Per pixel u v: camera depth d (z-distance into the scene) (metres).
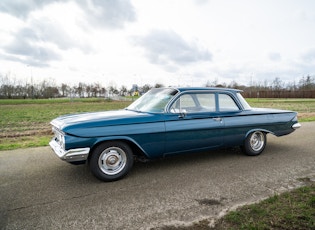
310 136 7.46
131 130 3.79
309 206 2.74
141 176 4.00
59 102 45.97
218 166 4.51
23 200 3.11
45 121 14.13
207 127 4.46
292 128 5.62
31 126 11.67
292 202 2.87
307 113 16.20
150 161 4.87
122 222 2.56
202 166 4.52
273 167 4.42
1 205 2.97
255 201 2.98
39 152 5.63
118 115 4.02
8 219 2.64
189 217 2.64
